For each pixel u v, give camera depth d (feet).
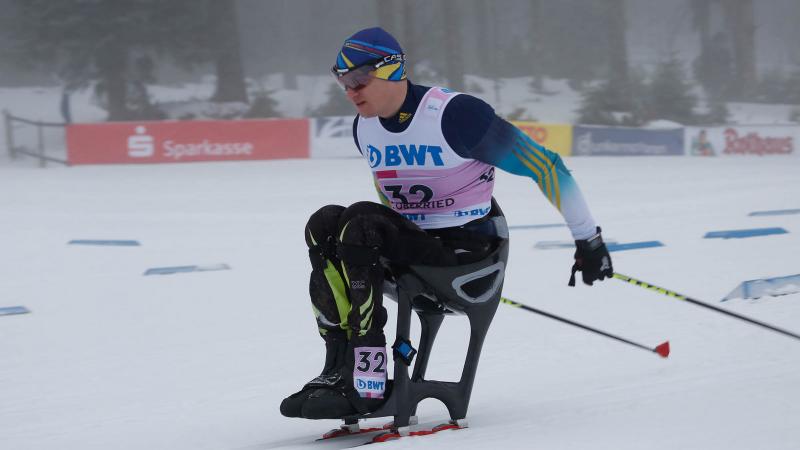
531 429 35.63
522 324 60.85
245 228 119.65
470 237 35.40
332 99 373.81
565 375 47.70
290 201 150.00
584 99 390.83
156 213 135.95
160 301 73.87
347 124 235.81
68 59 343.67
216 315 68.33
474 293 35.68
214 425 41.91
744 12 476.54
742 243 92.99
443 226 35.55
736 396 39.45
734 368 45.88
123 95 332.19
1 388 49.78
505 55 542.57
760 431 33.73
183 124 228.63
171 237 112.16
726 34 518.78
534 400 42.50
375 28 33.19
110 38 321.32
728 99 474.49
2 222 125.80
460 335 58.65
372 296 32.48
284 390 48.14
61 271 88.84
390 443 33.30
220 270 88.48
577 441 33.24
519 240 101.60
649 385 43.73
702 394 40.34
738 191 153.89
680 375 45.39
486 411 40.98
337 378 33.73
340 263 33.81
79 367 54.13
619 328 58.70
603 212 128.36
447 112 33.06
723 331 55.26
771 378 42.73
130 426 42.24
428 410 43.06
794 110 416.46
